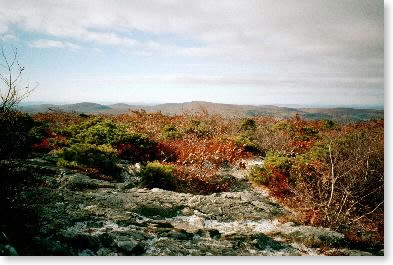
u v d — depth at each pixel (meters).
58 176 6.64
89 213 5.15
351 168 6.82
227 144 10.77
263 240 5.09
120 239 4.43
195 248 4.63
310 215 6.23
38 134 9.60
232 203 6.61
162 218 5.62
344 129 11.27
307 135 13.41
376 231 5.91
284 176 7.94
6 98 4.55
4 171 4.63
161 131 12.41
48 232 4.27
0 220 4.09
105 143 9.22
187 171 8.18
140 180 7.50
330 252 4.94
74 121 13.86
